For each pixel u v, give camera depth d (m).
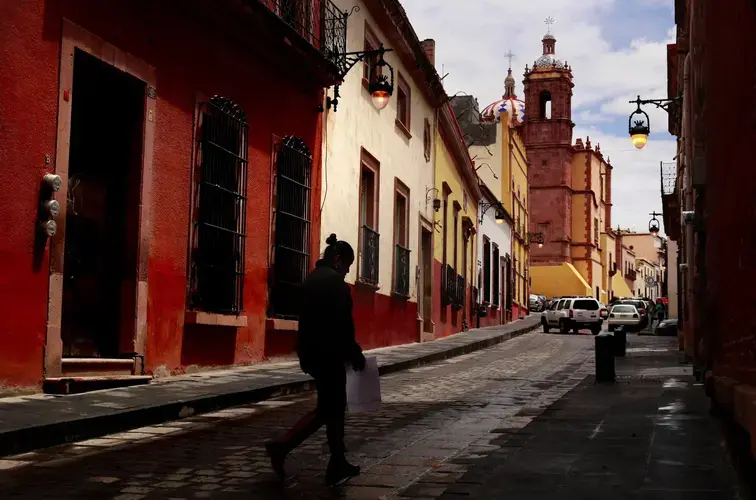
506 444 6.99
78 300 9.91
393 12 21.09
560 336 34.75
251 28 12.88
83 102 10.05
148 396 9.02
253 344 13.57
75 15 9.40
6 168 8.40
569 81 77.00
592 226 78.69
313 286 5.77
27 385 8.64
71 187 9.84
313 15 15.66
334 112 17.23
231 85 12.87
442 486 5.52
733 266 6.89
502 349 25.22
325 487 5.54
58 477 5.77
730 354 7.32
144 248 10.57
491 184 47.88
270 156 14.17
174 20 11.30
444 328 28.98
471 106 49.28
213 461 6.43
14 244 8.49
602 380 13.34
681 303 23.66
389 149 21.62
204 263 11.93
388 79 21.55
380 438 7.60
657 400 10.25
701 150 11.47
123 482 5.65
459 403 10.57
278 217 14.41
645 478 5.51
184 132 11.55
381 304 20.94
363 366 5.76
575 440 7.11
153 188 10.81
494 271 42.59
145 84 10.66
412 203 24.20
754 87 5.36
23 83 8.63
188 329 11.63
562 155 75.94
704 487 5.23
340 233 17.55
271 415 9.12
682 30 20.22
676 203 27.19
